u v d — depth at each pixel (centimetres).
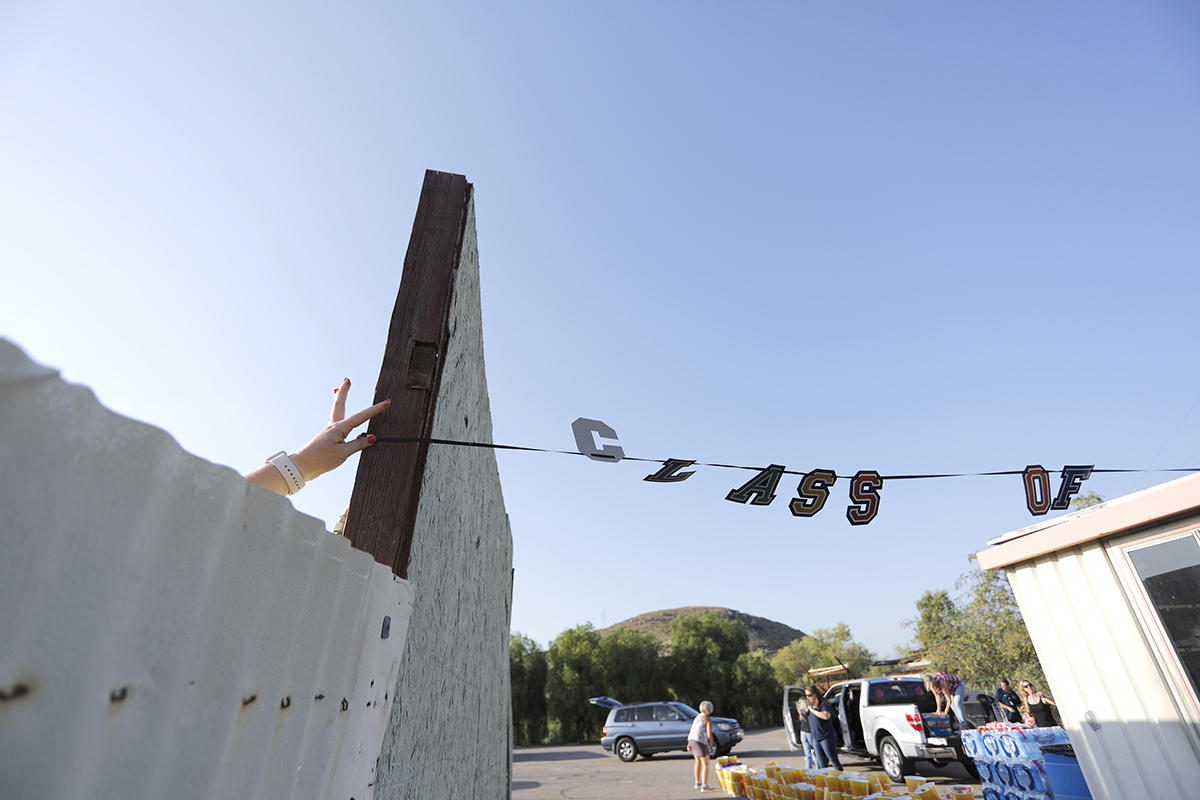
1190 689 306
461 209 239
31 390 51
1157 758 322
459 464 262
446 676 240
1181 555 309
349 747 124
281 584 94
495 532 442
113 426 61
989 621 1647
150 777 65
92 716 57
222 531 78
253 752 86
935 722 807
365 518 171
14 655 50
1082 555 363
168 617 69
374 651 139
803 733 906
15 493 50
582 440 219
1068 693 375
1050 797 473
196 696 74
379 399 192
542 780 1180
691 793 900
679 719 1504
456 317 230
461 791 285
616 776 1184
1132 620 334
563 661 3447
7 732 49
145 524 65
